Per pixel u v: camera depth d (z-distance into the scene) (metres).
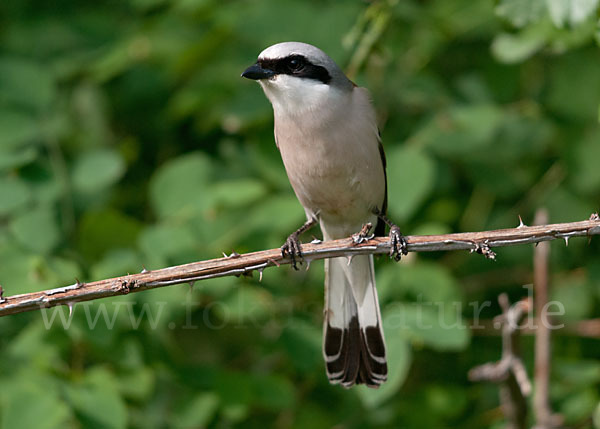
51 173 9.34
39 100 9.83
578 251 10.80
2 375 8.29
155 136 12.11
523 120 10.45
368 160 8.75
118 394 8.03
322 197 9.08
